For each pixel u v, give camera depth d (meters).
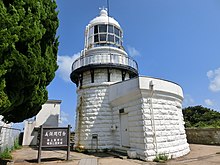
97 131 13.36
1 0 5.21
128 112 11.42
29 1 6.22
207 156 10.00
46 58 7.56
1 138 11.67
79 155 11.33
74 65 16.42
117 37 17.42
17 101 6.43
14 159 10.09
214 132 15.82
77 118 15.09
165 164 8.14
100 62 14.82
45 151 13.95
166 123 10.58
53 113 25.56
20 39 5.74
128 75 15.94
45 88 8.34
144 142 9.47
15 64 5.56
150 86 10.38
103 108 13.77
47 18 7.50
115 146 12.70
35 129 23.77
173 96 11.70
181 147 10.93
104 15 18.38
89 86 14.68
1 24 4.80
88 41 17.31
